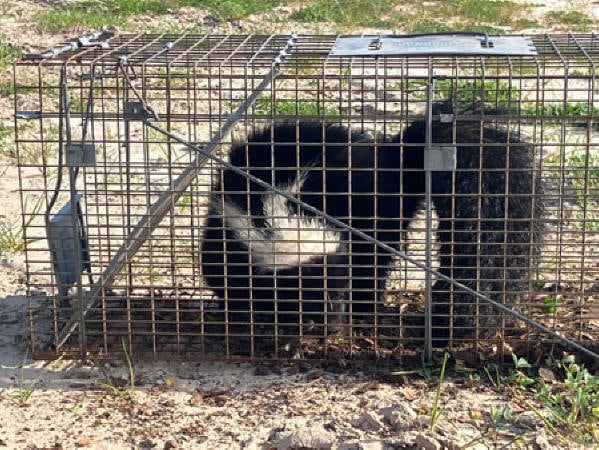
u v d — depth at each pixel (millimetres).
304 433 899
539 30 3105
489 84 1872
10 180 1651
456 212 1073
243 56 1121
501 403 965
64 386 1019
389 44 1078
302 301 1043
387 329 1124
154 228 1098
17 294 1237
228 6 3127
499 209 1063
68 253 1090
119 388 1013
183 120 1080
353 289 1057
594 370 1021
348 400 974
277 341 1069
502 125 1138
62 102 1034
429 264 1018
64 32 2682
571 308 1073
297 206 1096
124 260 1100
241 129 1305
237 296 1120
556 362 1021
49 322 1155
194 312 1124
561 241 1096
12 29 2666
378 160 1164
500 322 1064
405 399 975
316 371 1042
